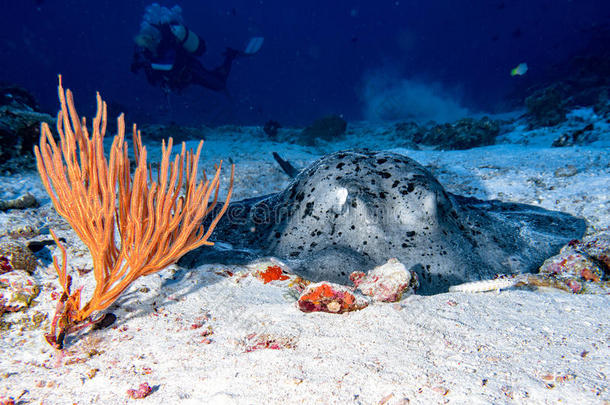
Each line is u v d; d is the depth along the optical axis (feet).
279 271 10.82
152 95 132.05
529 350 6.25
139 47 45.44
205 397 5.78
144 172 7.72
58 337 7.09
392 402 5.30
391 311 8.08
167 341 7.41
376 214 11.60
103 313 8.32
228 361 6.65
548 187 19.06
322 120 49.49
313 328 7.61
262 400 5.60
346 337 7.20
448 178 23.11
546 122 38.37
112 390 6.03
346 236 11.50
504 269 11.17
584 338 6.48
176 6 50.21
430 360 6.24
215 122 84.33
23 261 10.06
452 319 7.60
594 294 8.76
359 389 5.65
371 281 9.17
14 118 23.13
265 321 8.06
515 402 5.05
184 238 8.77
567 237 13.47
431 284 10.27
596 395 4.96
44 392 5.98
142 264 8.34
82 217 7.40
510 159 24.54
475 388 5.40
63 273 7.48
